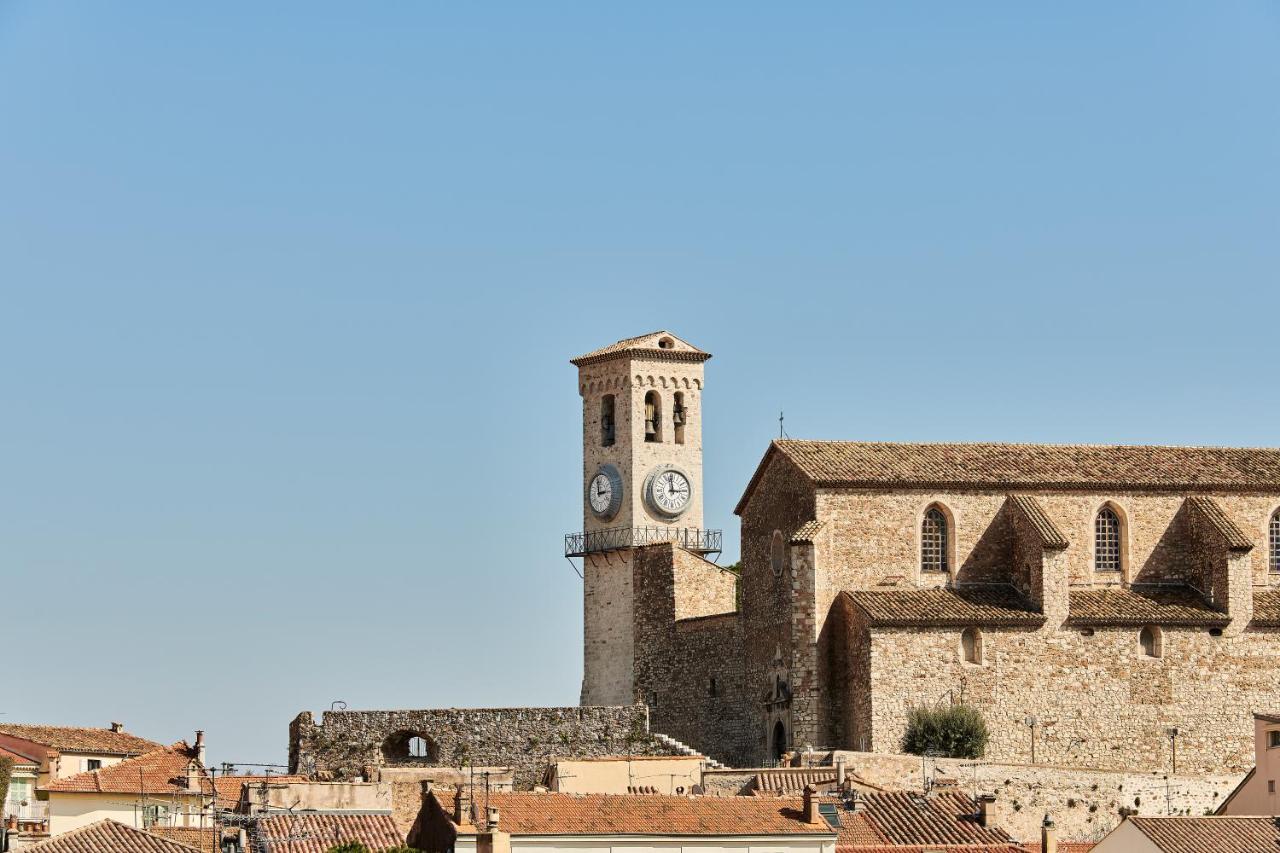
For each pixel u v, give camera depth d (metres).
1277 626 179.75
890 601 175.50
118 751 182.75
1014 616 175.00
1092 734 175.38
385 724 187.00
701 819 126.56
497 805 126.69
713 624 197.88
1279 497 185.25
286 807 147.00
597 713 184.75
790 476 181.62
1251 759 177.88
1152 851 132.25
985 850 129.62
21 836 148.00
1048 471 182.88
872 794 147.38
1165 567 182.88
